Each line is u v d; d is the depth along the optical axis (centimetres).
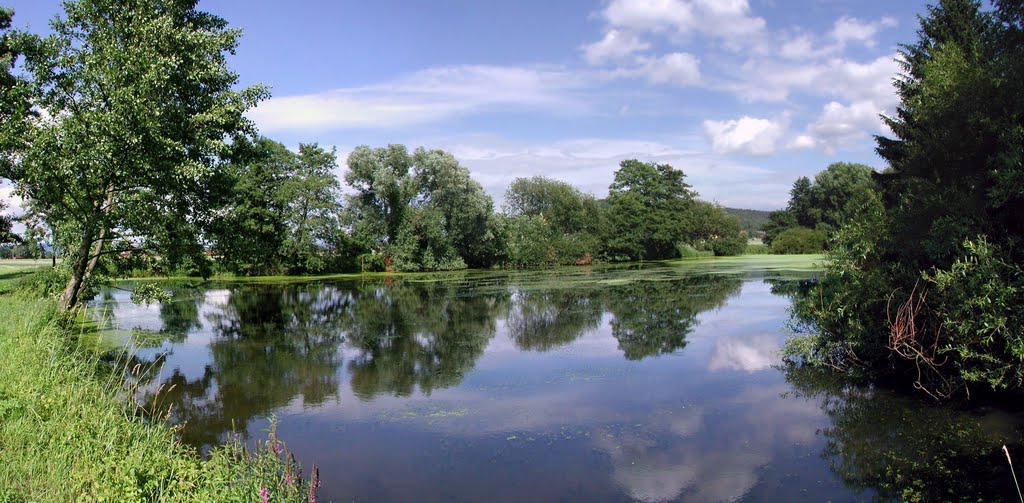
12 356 867
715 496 636
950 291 838
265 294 2872
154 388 1102
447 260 4738
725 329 1620
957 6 2230
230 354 1417
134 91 1369
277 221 3966
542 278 3606
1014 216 846
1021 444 734
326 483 682
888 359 1098
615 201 6078
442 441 813
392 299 2573
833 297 1201
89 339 1549
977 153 922
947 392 923
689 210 6188
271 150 3819
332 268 4375
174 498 500
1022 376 780
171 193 1529
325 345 1527
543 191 6153
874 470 690
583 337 1561
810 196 7856
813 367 1169
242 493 500
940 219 883
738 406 944
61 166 1295
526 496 642
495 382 1123
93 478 505
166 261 1719
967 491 628
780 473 691
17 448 558
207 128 1518
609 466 719
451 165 4584
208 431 871
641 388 1057
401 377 1177
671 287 2797
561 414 919
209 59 1559
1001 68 899
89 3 1393
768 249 7488
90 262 1686
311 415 942
